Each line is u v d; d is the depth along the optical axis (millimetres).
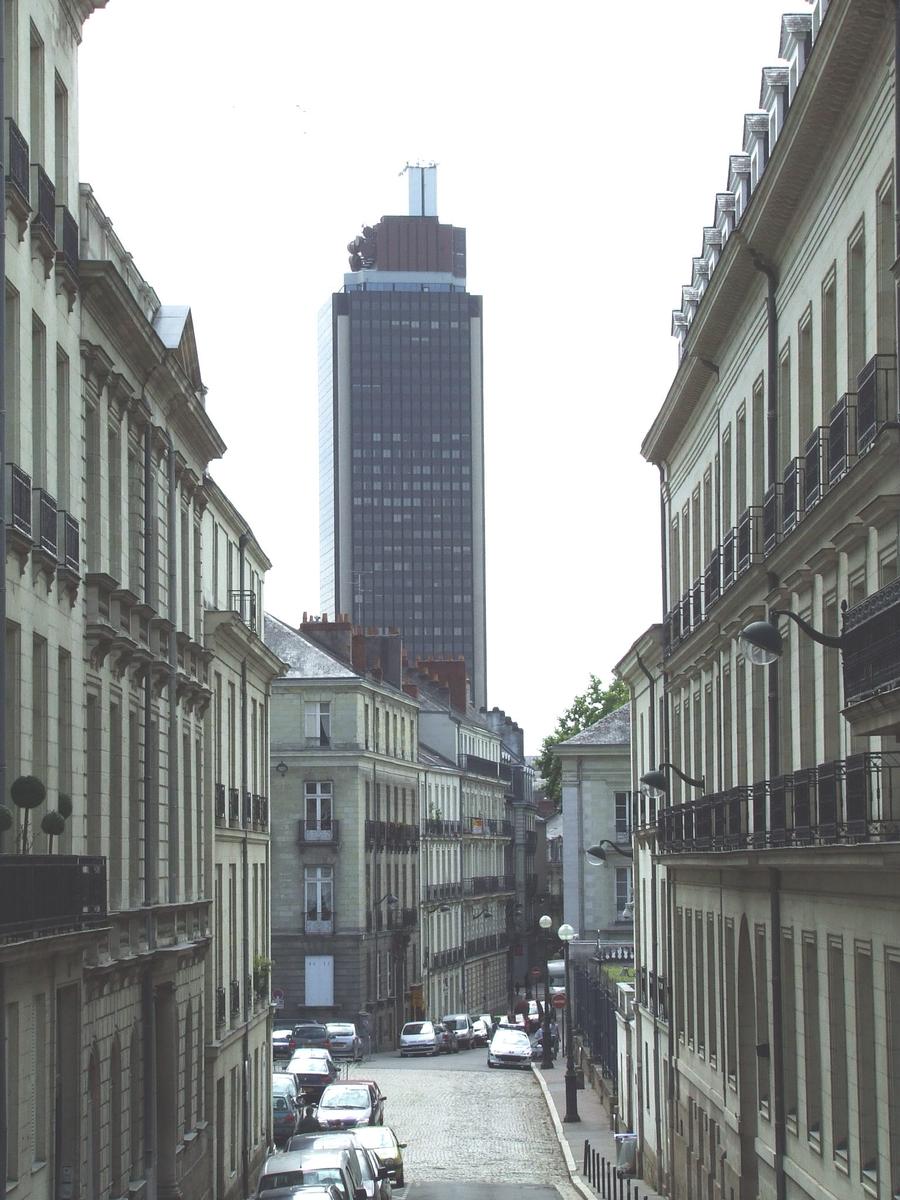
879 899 43031
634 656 103625
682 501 86375
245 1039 92562
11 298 47469
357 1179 65188
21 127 48188
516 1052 154125
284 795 170250
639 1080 100625
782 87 61594
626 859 156875
